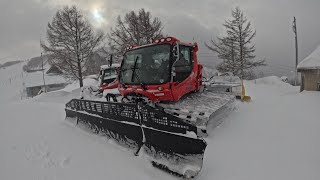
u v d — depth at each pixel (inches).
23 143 235.9
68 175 163.5
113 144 212.8
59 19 888.3
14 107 560.7
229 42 1424.7
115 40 970.7
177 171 152.7
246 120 250.7
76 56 914.7
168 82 210.8
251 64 1386.6
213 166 161.2
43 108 514.0
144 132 185.0
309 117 234.8
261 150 176.7
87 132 255.3
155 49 225.1
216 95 280.5
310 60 455.2
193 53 254.7
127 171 163.8
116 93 331.0
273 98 387.2
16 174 168.1
